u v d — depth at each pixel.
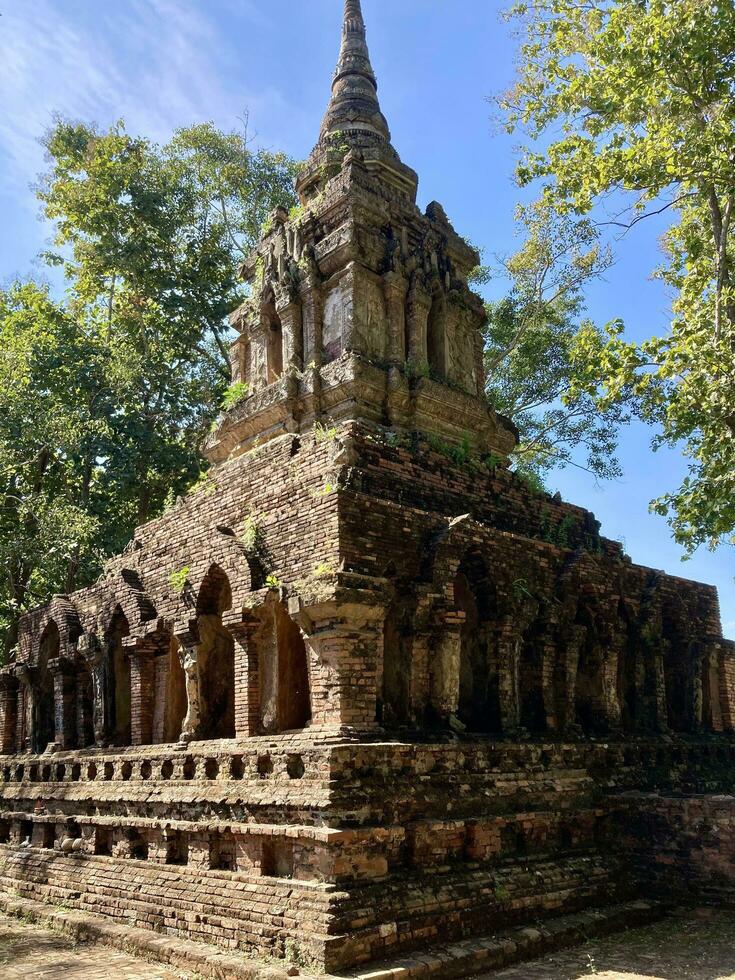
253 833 12.59
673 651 20.95
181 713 17.31
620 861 15.60
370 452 14.93
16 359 29.25
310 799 11.72
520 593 15.94
